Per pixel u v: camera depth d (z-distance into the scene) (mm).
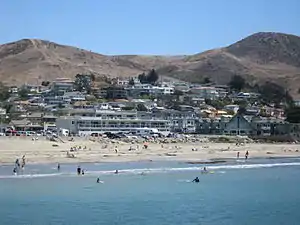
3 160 115312
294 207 70438
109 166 113750
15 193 76312
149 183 90000
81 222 58688
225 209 68250
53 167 108500
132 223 58812
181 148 158875
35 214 62344
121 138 173250
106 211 64875
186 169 112875
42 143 141875
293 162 138125
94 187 83688
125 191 80625
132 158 130500
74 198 73375
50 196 74500
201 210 67125
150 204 70188
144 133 197500
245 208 69188
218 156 147000
